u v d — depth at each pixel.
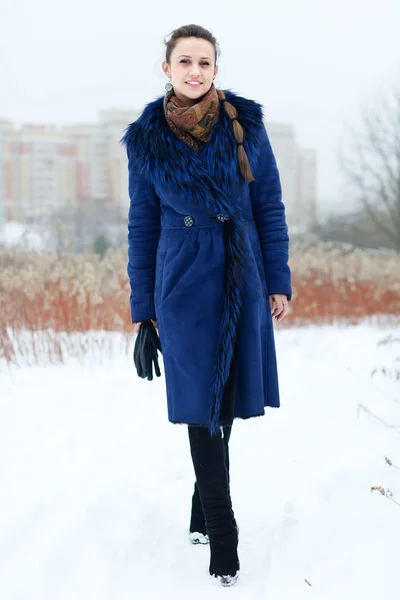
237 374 2.21
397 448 3.17
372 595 1.89
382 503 2.52
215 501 2.12
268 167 2.34
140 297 2.32
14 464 3.21
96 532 2.46
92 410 4.16
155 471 3.12
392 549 2.11
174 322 2.19
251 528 2.49
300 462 3.14
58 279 5.98
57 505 2.70
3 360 5.51
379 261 8.30
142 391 4.61
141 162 2.25
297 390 4.54
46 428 3.80
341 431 3.54
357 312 7.77
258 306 2.22
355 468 2.94
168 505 2.74
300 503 2.67
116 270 6.59
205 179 2.15
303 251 8.50
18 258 6.53
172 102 2.24
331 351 5.97
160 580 2.13
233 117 2.23
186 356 2.17
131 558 2.28
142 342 2.34
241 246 2.19
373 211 18.11
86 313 5.83
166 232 2.27
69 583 2.12
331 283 7.95
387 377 4.66
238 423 3.85
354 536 2.28
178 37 2.23
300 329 7.61
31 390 4.66
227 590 2.05
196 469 2.16
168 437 3.62
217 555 2.11
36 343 5.84
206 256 2.20
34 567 2.19
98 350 5.87
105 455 3.33
